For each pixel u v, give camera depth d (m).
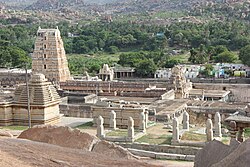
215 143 18.19
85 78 126.56
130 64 168.38
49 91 61.47
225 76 144.88
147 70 147.25
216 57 172.50
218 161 16.50
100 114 60.31
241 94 114.06
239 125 36.41
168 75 145.88
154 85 109.56
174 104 76.12
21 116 60.84
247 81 131.38
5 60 163.38
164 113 65.44
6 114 60.41
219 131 50.19
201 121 73.00
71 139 26.17
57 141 26.19
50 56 108.81
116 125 59.50
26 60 162.25
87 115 68.06
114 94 98.38
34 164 15.34
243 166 14.05
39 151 17.47
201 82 132.88
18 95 61.19
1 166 14.32
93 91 109.00
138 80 134.38
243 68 153.75
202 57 170.62
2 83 119.25
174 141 46.62
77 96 87.56
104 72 132.88
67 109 69.38
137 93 96.19
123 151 24.97
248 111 37.50
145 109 58.72
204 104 78.94
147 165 17.72
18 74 119.06
